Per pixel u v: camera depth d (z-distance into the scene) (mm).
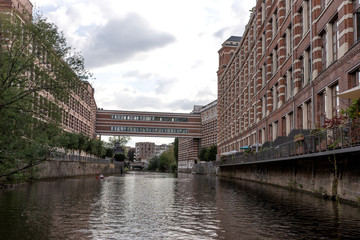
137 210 14508
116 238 9227
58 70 20219
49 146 21094
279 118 33750
